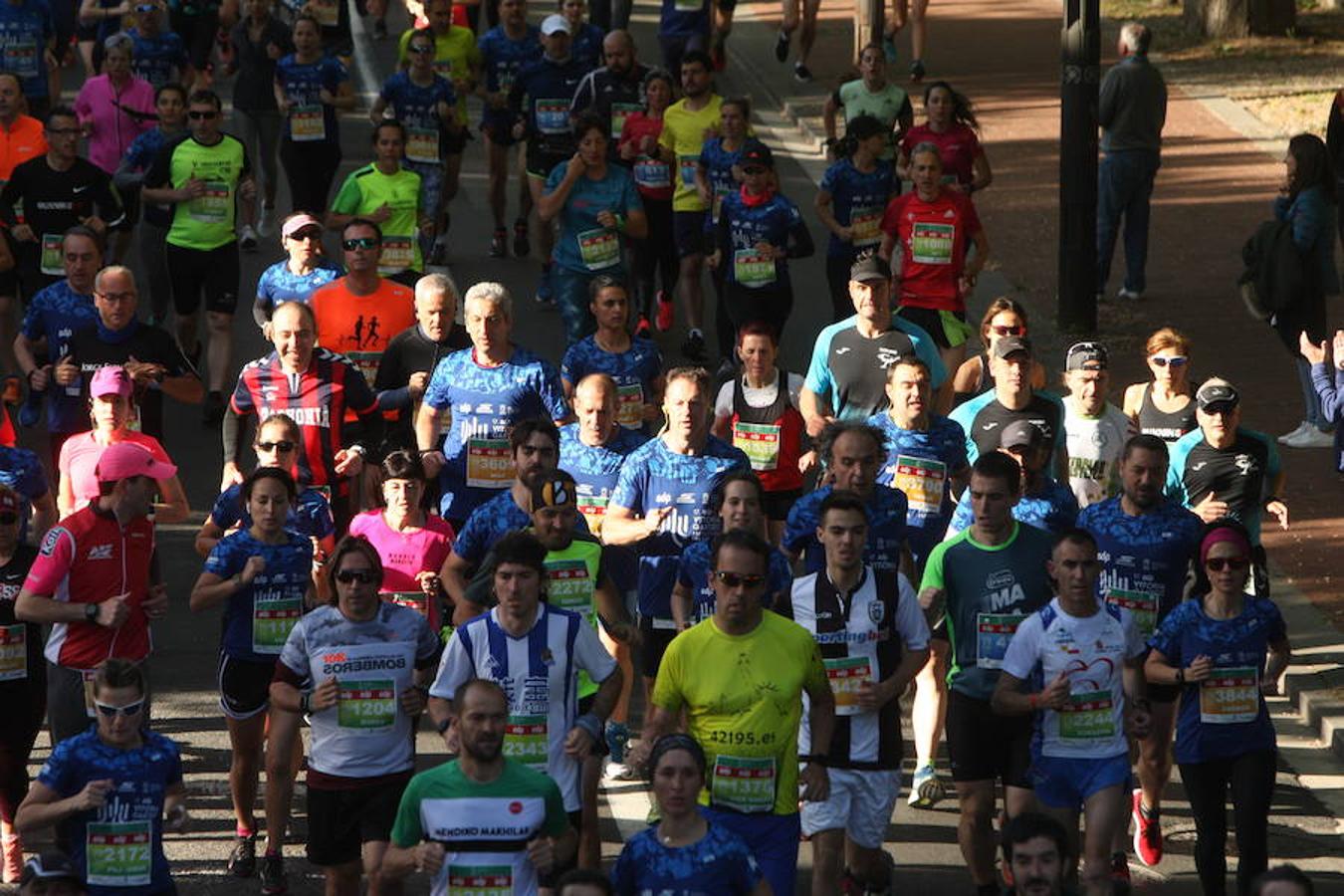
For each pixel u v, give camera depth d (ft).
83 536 112.37
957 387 148.15
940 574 110.83
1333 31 341.62
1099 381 129.29
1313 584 156.46
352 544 103.65
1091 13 204.54
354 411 137.59
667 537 123.85
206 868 115.96
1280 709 139.95
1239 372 200.23
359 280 152.66
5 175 200.13
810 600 104.78
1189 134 285.43
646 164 204.85
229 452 138.82
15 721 112.78
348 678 103.60
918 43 309.22
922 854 119.34
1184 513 116.78
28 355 151.12
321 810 104.68
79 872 96.22
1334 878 118.01
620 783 126.72
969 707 109.81
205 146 186.50
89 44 288.71
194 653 145.59
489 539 113.80
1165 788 130.00
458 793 90.68
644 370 150.20
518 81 222.07
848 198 192.65
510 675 100.58
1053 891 88.12
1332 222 183.32
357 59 321.11
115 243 204.44
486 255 235.61
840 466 115.85
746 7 364.99
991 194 257.75
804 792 100.42
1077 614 105.40
